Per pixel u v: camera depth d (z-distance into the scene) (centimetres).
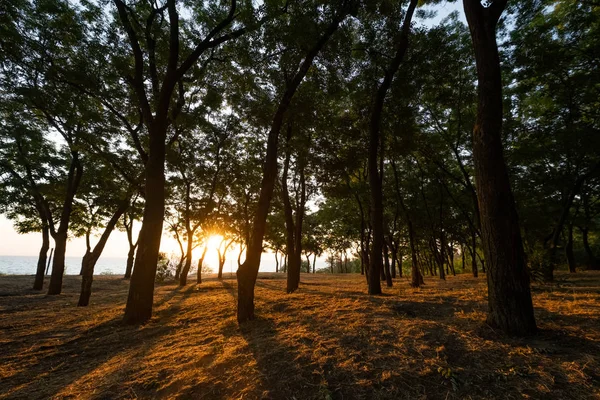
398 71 1066
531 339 412
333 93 1023
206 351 479
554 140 1476
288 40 770
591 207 2017
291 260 1314
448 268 4097
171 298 1223
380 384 340
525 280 443
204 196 2027
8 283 2153
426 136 1464
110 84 1078
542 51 1168
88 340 648
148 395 370
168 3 837
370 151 1009
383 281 2323
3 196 1772
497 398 299
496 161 462
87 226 2297
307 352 425
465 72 1304
